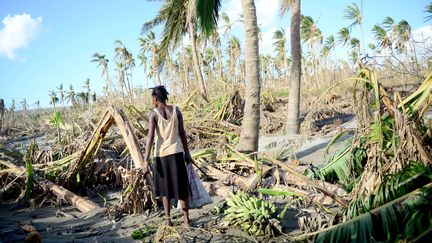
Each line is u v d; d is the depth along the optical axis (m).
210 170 6.71
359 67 4.25
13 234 4.61
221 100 14.01
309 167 6.13
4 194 6.79
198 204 4.61
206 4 9.09
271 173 6.21
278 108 16.17
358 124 4.29
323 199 4.71
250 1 7.74
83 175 6.99
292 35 11.53
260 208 4.22
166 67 33.59
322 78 28.27
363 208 3.60
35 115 28.70
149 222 4.78
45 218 5.44
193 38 19.81
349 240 3.36
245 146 7.68
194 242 3.93
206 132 11.75
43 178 6.62
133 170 5.47
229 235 4.08
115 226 4.76
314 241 3.59
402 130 3.71
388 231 3.21
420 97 4.14
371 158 3.88
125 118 6.37
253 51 7.72
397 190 3.47
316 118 12.98
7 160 7.42
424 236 2.90
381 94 4.02
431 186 3.22
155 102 4.51
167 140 4.41
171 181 4.41
